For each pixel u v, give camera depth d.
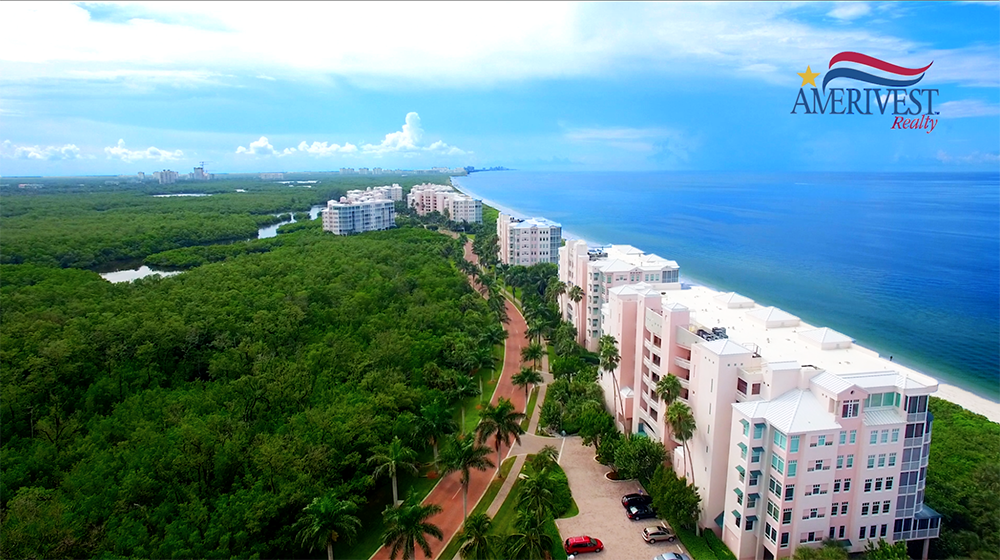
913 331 191.88
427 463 103.12
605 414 106.19
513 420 94.88
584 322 162.88
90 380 121.62
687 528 83.88
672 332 93.69
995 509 76.31
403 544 73.25
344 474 90.19
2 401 102.88
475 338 146.38
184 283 192.00
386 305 173.88
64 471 88.25
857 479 72.44
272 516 74.88
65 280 196.50
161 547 68.69
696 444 85.81
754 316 102.62
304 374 116.38
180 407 105.19
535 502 76.94
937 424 114.19
